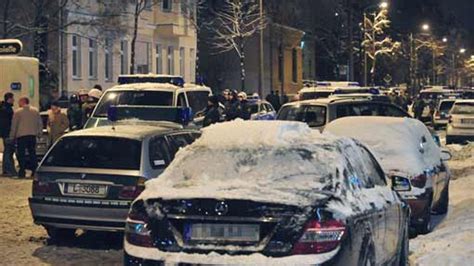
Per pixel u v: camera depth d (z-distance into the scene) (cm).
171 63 5319
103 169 1198
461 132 3522
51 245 1264
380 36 9025
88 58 4394
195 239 746
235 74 6756
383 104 2045
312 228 724
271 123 885
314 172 796
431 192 1360
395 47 7588
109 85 4591
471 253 1078
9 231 1380
